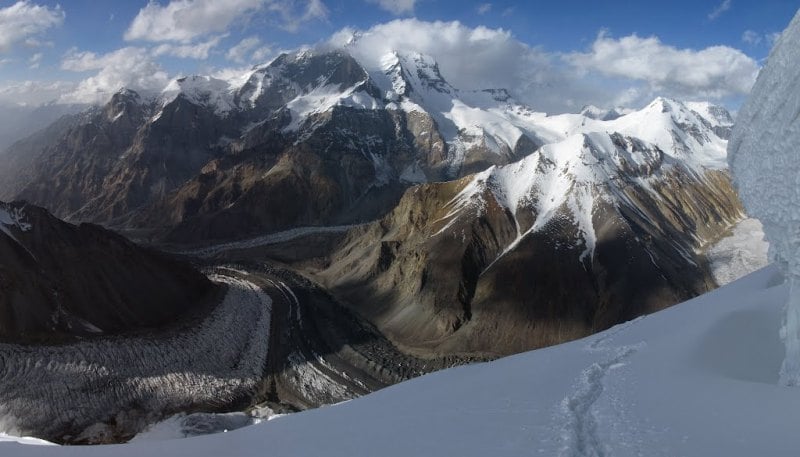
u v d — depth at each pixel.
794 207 19.12
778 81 19.78
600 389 20.30
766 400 15.73
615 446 13.55
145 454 18.91
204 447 18.73
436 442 15.69
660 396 17.95
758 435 12.92
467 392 23.08
